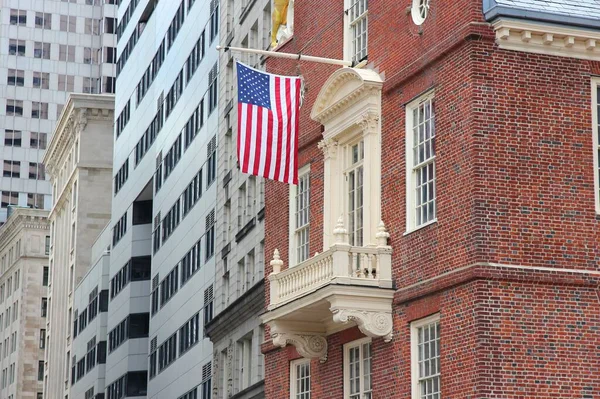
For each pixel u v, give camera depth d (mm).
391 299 53219
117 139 185750
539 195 48500
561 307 47750
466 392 47188
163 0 157500
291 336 59375
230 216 113250
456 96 49719
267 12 100938
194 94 134250
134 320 163000
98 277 186625
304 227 63375
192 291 128750
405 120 53719
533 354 47031
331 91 59312
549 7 49594
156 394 146375
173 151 145375
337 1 62250
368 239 55250
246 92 57094
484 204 47844
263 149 56844
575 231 48594
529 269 47594
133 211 167625
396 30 55250
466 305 47750
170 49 151000
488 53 49031
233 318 102062
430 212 51500
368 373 55969
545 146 48938
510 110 48844
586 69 50094
